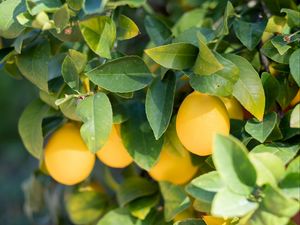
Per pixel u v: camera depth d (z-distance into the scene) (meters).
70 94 0.57
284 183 0.45
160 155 0.59
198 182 0.48
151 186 0.67
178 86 0.61
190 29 0.59
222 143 0.43
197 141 0.53
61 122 0.65
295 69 0.51
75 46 0.63
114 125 0.60
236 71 0.52
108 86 0.54
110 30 0.56
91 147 0.52
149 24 0.67
